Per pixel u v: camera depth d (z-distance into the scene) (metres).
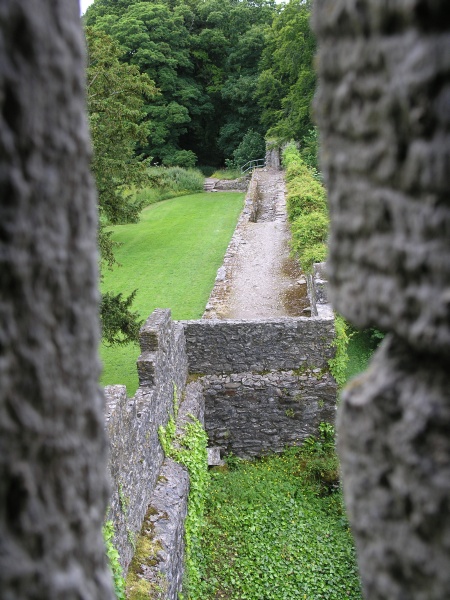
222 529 8.76
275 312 12.45
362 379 1.19
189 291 16.12
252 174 29.45
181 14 35.84
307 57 22.12
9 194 0.86
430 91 0.85
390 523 1.12
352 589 7.81
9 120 0.85
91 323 1.10
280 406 10.20
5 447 0.90
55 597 0.98
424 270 0.93
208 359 10.23
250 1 39.38
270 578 7.97
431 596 1.07
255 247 17.02
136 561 5.97
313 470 9.80
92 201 1.09
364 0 0.91
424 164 0.88
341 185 1.08
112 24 33.59
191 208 26.47
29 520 0.94
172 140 35.22
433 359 1.04
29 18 0.84
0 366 0.88
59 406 1.00
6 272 0.87
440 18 0.83
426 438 1.03
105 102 10.84
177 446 8.10
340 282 1.13
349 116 1.02
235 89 35.12
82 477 1.09
